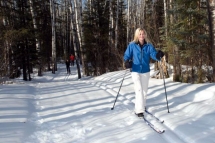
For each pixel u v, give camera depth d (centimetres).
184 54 848
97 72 1823
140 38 464
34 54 1700
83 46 1820
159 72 1038
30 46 1698
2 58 1395
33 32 1709
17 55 1625
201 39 815
